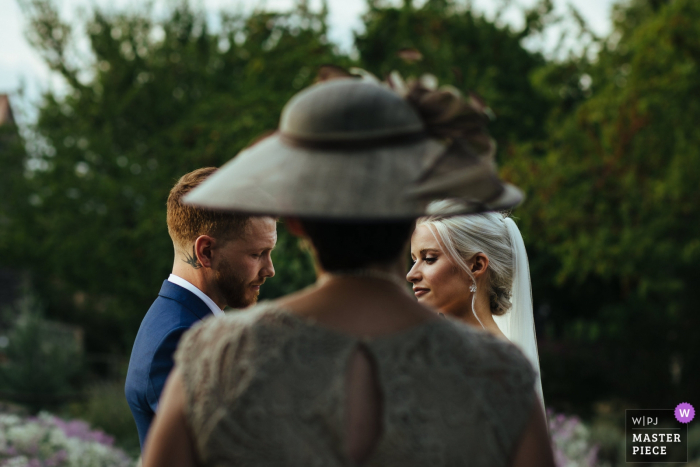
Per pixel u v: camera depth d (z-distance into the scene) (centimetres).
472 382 99
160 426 100
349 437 93
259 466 92
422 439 93
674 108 1079
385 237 105
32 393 1029
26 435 597
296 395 94
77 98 1365
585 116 1147
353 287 104
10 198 1318
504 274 227
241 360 96
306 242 112
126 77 1359
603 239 1027
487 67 1425
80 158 1320
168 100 1351
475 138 106
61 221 1255
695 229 1062
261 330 98
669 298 1134
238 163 106
